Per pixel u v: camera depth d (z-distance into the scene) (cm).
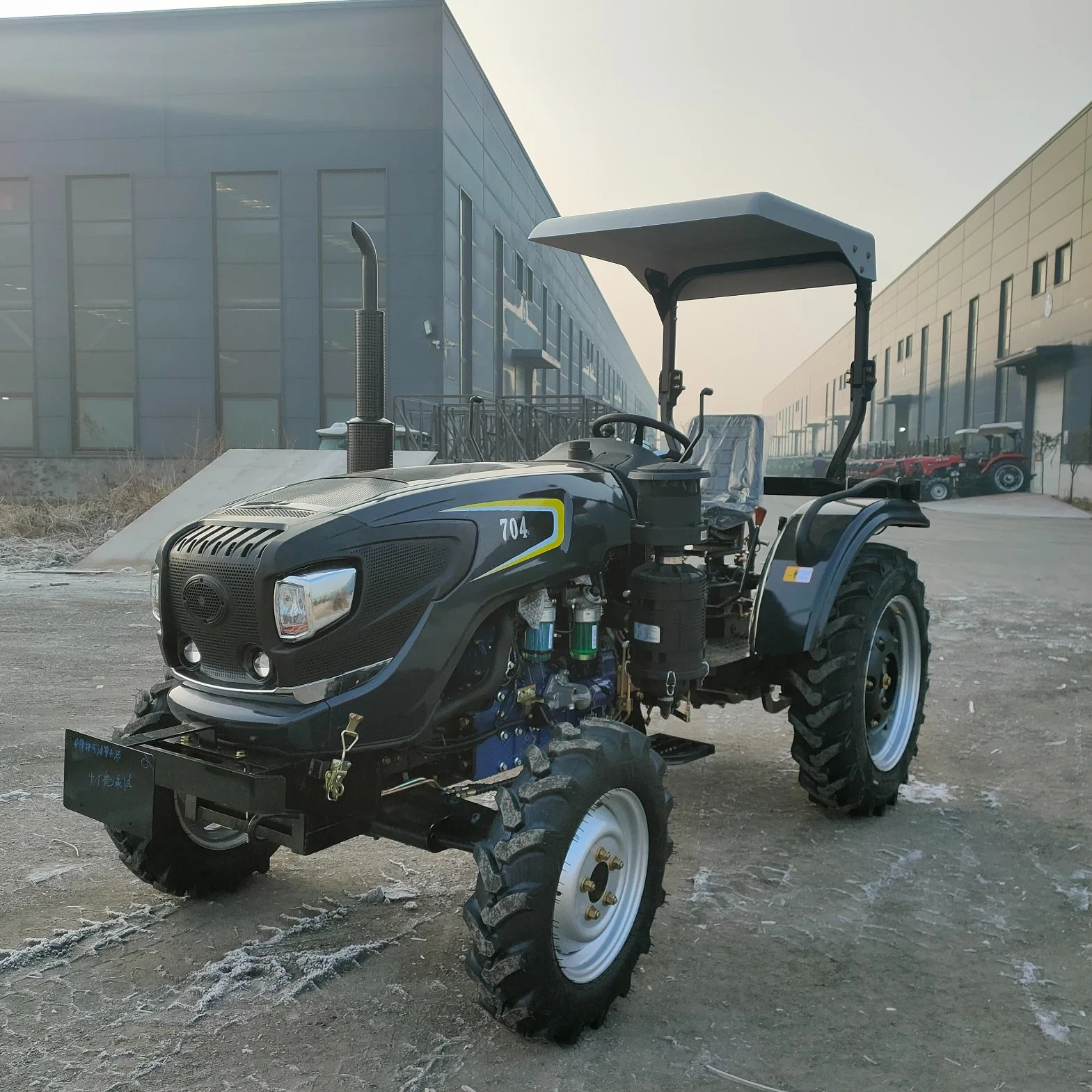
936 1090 203
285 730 222
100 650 607
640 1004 237
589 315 5491
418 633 236
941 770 411
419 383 2167
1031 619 753
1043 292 2906
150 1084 203
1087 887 299
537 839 211
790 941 266
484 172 2600
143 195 2197
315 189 2170
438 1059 213
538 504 262
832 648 340
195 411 2228
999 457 2591
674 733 467
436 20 2125
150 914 280
